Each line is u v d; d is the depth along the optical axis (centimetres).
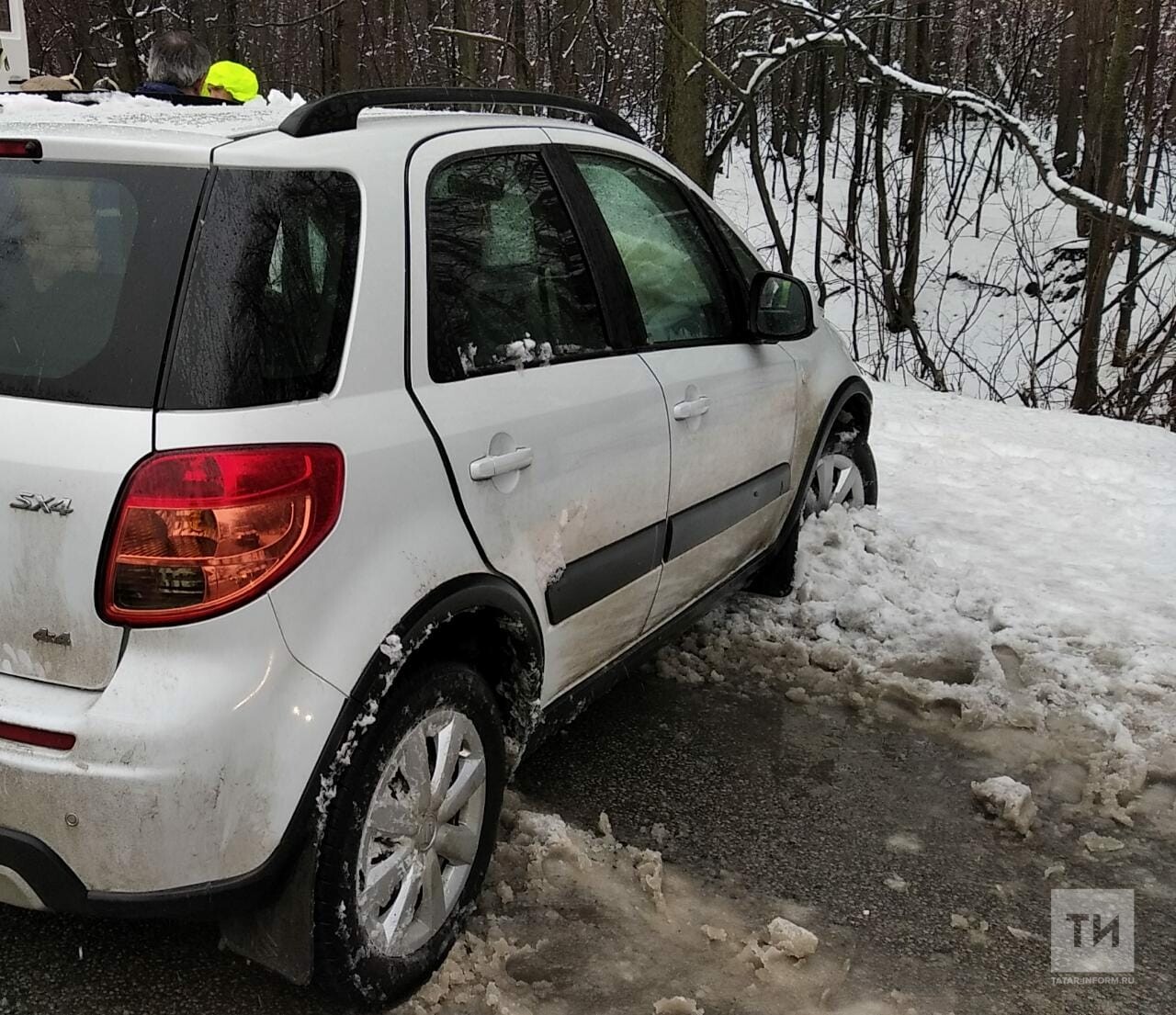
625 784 341
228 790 198
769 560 436
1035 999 261
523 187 293
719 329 376
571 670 302
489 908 278
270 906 217
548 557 273
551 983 255
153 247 206
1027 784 355
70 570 195
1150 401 1048
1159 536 585
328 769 209
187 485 194
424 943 246
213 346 202
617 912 280
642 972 260
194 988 246
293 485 204
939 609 461
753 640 437
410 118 272
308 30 2055
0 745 197
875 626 447
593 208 318
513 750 280
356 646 213
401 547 225
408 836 235
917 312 1977
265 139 225
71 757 192
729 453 364
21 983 245
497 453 253
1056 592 504
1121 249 1210
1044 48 2131
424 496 232
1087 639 452
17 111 261
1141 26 1532
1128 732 381
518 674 273
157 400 198
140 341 201
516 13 1445
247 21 1814
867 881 301
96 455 194
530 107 322
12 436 198
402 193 246
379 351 230
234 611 197
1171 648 446
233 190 212
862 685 409
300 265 219
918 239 1605
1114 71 1203
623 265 324
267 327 210
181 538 194
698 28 1001
